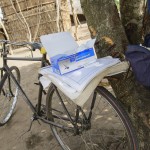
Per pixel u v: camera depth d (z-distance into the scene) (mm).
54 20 8172
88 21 2000
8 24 8062
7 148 3129
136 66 1672
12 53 7512
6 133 3428
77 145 2797
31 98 4246
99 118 3020
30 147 3057
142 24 2014
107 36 1900
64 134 2914
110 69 1732
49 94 2402
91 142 2607
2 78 3096
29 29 7961
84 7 1992
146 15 1979
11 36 8227
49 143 3039
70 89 1774
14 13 7957
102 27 1915
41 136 3195
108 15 1878
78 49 1846
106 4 1872
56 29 8281
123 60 1869
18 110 3912
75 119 2291
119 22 1911
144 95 1950
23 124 3537
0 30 8602
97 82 1738
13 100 3711
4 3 7832
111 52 1907
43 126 3373
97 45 1964
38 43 2516
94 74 1684
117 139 2654
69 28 8281
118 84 1970
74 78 1785
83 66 1845
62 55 1851
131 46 1689
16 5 7934
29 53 7332
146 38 1806
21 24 8062
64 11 8078
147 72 1636
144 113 1976
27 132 3330
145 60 1628
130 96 1965
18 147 3098
